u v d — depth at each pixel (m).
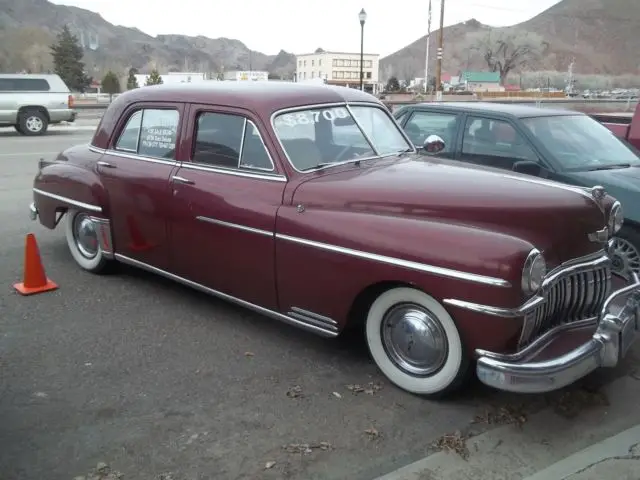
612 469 3.19
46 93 19.06
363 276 3.79
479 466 3.22
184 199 4.78
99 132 5.82
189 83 5.24
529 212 3.56
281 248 4.19
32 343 4.59
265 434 3.49
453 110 6.87
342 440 3.44
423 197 3.75
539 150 6.04
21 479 3.11
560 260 3.65
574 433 3.52
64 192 5.94
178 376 4.12
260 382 4.05
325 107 4.72
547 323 3.65
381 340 3.96
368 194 3.91
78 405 3.77
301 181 4.21
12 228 7.92
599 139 6.50
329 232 3.92
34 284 5.61
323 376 4.14
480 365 3.41
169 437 3.46
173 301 5.41
